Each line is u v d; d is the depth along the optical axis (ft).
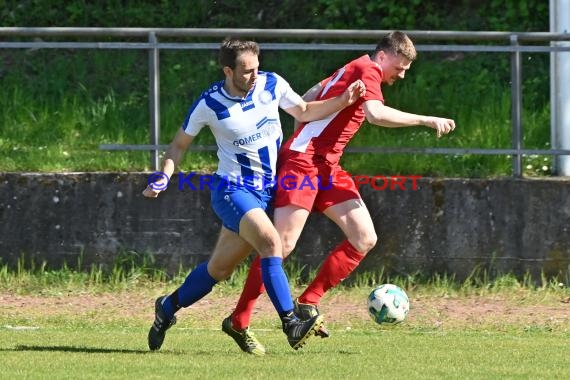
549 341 65.62
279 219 61.98
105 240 87.35
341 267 63.05
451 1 120.78
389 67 64.75
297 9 121.49
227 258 57.88
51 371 50.39
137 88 103.91
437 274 87.35
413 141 96.84
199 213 87.35
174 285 86.89
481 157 91.50
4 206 87.45
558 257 87.04
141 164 90.22
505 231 87.10
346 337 67.46
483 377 50.19
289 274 87.10
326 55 103.96
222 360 54.85
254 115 56.54
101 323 73.82
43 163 90.63
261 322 74.69
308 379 48.57
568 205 86.94
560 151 88.79
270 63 103.71
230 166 57.06
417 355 58.08
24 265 87.51
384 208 87.25
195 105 57.00
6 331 68.39
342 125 63.41
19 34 87.81
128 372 50.26
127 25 120.88
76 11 121.08
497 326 74.02
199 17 121.90
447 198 87.04
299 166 62.49
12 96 102.12
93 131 98.63
